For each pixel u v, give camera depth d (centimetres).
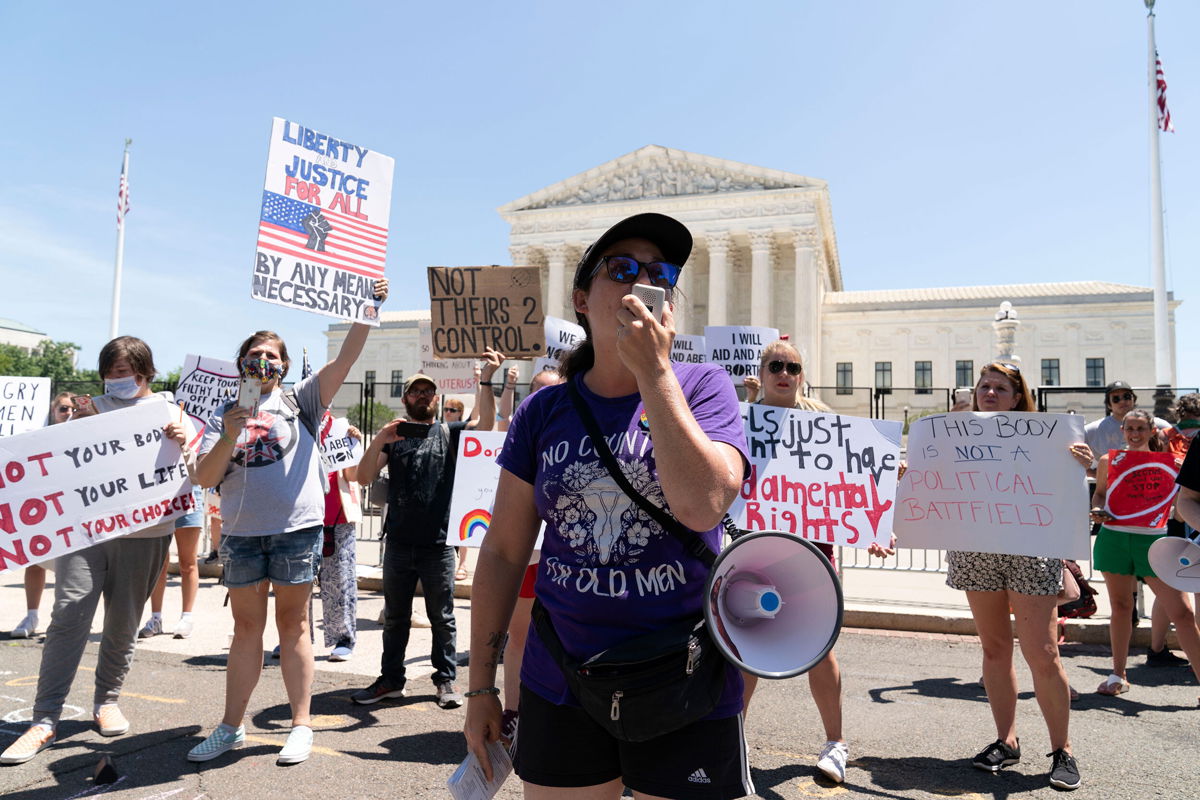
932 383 6003
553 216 5691
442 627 543
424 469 550
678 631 174
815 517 435
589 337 209
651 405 157
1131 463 583
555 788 186
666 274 187
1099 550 600
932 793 395
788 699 564
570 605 183
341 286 508
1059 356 5828
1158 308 2042
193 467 470
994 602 434
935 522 445
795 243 5303
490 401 582
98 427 450
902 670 651
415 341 6762
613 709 171
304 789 384
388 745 452
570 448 187
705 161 5444
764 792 395
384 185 538
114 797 372
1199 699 570
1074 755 451
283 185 487
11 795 374
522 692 198
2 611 818
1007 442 435
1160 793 395
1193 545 486
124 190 2708
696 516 161
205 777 398
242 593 429
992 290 6394
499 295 648
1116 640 589
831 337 6256
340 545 674
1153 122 2058
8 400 879
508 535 210
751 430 441
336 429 682
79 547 439
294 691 431
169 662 633
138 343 496
